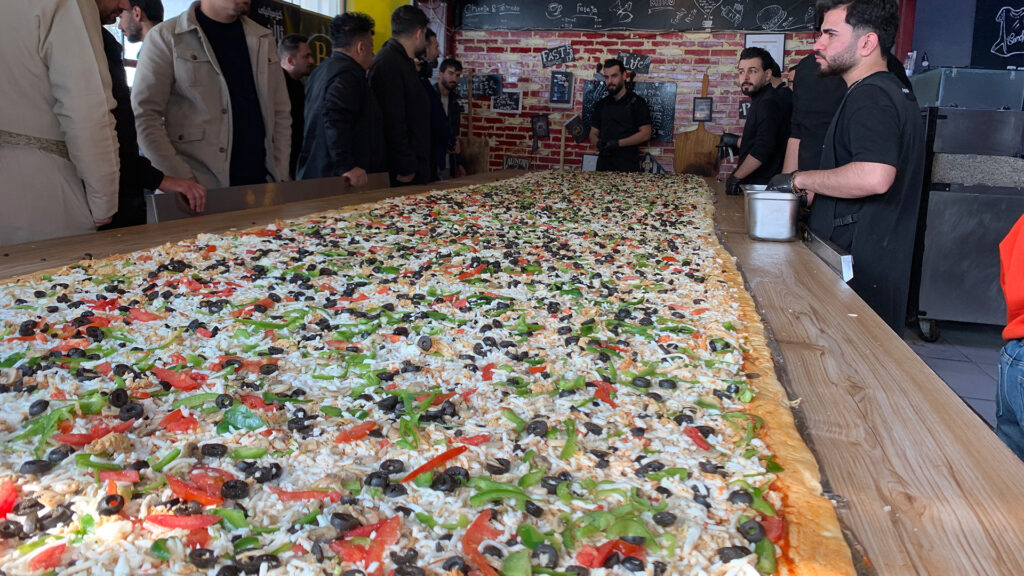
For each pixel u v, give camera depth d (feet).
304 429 3.06
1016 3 17.90
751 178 14.55
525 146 24.84
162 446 2.89
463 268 6.22
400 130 13.47
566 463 2.91
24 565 2.12
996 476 2.89
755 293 5.96
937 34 19.29
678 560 2.31
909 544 2.43
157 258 6.12
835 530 2.48
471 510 2.54
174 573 2.14
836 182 6.94
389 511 2.51
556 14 23.68
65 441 2.87
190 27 9.78
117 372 3.58
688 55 23.07
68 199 6.99
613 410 3.41
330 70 11.92
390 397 3.36
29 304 4.69
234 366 3.75
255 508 2.49
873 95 6.70
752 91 14.53
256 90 10.75
